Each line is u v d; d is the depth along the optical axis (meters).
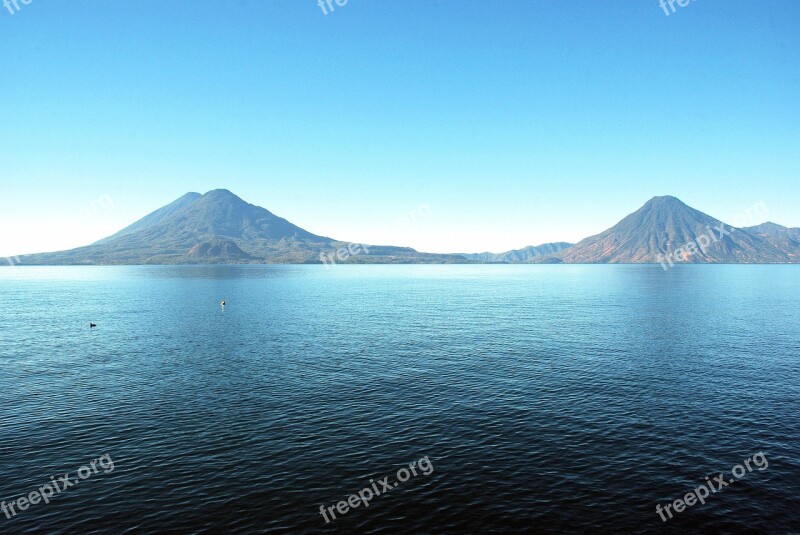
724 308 116.44
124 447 34.16
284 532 24.30
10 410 41.81
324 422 38.94
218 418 39.81
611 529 24.56
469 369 55.75
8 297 156.75
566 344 70.56
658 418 39.69
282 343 71.94
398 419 39.59
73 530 24.48
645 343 71.12
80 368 56.78
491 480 29.45
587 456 32.72
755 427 37.84
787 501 27.20
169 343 72.25
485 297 155.38
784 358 61.09
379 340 74.31
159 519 25.41
